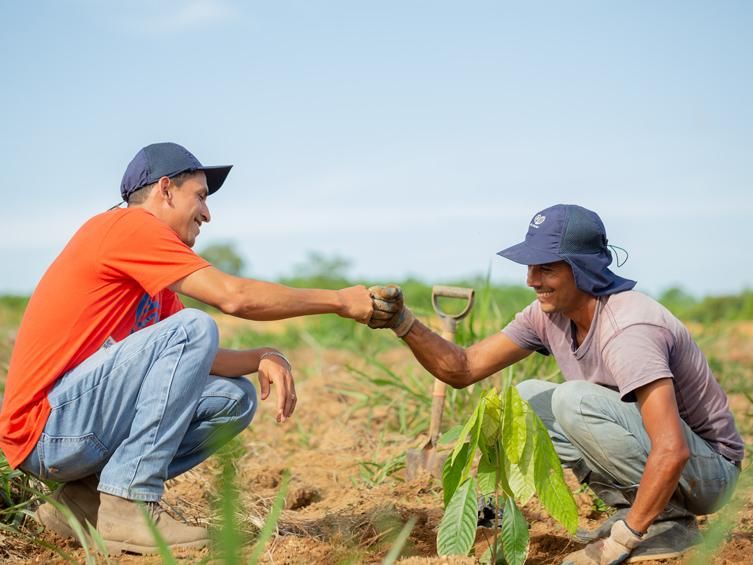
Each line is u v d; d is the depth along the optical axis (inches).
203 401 128.9
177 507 142.5
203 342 123.3
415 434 209.8
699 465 120.5
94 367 121.3
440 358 133.9
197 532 124.0
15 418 123.3
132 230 123.3
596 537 126.6
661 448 109.7
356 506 153.3
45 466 124.6
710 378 122.6
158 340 122.0
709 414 122.4
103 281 124.0
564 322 127.0
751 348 361.4
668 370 112.1
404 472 183.3
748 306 555.8
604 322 118.1
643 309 117.0
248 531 130.9
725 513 109.3
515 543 110.2
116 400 122.0
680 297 634.2
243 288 121.4
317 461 198.4
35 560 122.6
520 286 469.4
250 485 171.5
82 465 124.8
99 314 124.2
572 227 118.0
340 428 223.8
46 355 122.6
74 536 130.6
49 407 121.5
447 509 113.4
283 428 230.7
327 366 307.1
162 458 123.9
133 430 122.9
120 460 123.6
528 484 107.7
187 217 132.0
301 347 373.7
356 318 130.0
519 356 136.0
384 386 243.6
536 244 118.9
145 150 132.5
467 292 157.4
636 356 112.7
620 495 128.6
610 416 119.3
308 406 248.2
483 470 113.7
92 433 122.7
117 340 126.2
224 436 87.4
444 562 111.5
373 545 131.9
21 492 143.0
